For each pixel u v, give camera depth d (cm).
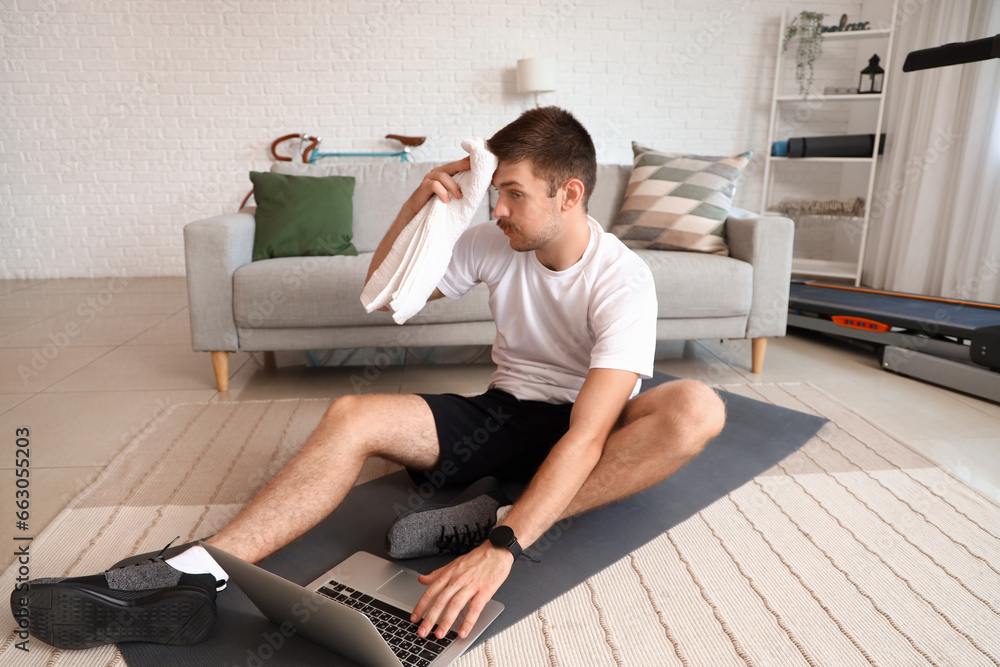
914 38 382
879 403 230
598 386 124
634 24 445
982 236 329
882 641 112
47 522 150
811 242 472
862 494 163
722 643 112
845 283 444
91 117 432
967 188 336
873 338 274
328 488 125
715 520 151
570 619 117
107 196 445
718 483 168
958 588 127
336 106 444
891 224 398
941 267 358
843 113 460
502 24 440
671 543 142
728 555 137
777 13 448
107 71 427
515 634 113
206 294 232
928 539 144
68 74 425
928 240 363
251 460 182
